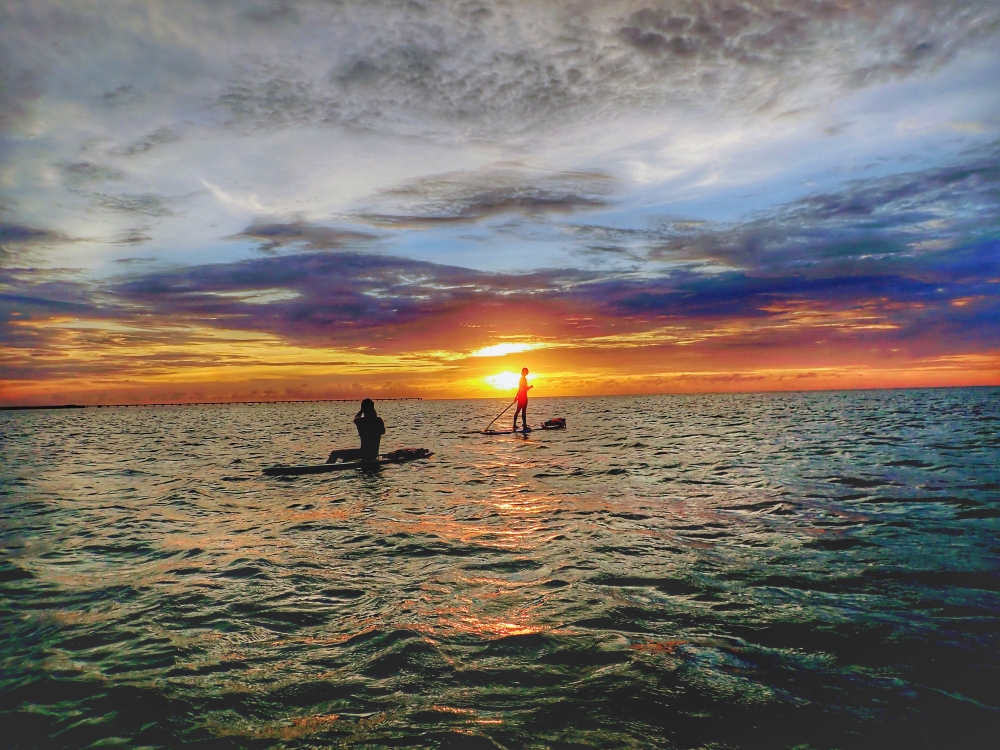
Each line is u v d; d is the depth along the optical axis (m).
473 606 4.55
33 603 4.89
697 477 10.73
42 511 9.04
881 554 5.56
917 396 75.88
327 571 5.62
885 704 2.97
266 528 7.58
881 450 13.78
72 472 14.08
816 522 6.95
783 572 5.16
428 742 2.74
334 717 3.00
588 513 7.86
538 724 2.87
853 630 3.89
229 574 5.60
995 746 2.60
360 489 10.56
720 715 2.91
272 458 16.55
